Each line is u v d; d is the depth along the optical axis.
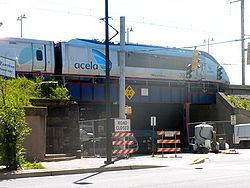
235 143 48.81
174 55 53.06
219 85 58.19
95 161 24.14
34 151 23.42
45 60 41.88
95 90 46.31
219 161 26.95
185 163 24.66
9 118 18.80
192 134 54.03
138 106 56.94
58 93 30.61
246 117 53.53
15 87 29.14
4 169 18.78
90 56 45.56
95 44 46.34
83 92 45.53
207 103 56.66
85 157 29.06
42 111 23.80
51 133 27.45
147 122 60.09
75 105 28.47
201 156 32.12
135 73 49.31
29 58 40.75
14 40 40.09
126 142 26.45
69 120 28.11
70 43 44.31
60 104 27.95
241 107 55.69
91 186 14.28
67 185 14.68
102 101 46.62
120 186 14.16
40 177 17.77
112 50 47.25
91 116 51.16
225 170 20.33
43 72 41.84
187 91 54.88
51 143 27.38
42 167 19.97
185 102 54.69
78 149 28.00
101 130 34.94
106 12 24.12
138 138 49.31
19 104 23.94
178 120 57.09
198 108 57.81
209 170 20.41
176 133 32.78
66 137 27.84
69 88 44.53
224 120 54.97
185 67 53.78
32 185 14.77
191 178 16.62
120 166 21.20
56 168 19.81
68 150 27.77
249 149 46.00
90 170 20.06
